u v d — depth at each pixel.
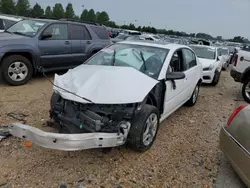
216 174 3.51
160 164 3.59
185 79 5.20
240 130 3.21
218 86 9.98
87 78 3.51
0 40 6.46
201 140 4.50
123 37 22.75
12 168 3.18
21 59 6.71
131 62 4.33
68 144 2.89
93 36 8.62
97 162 3.46
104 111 3.27
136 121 3.55
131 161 3.57
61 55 7.59
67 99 3.32
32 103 5.47
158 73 4.11
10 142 3.74
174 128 4.93
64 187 2.92
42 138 2.94
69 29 7.87
